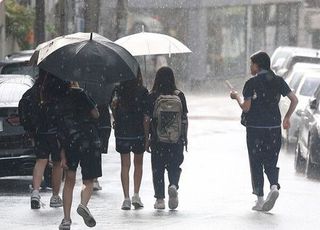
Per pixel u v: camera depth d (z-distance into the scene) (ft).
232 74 315.78
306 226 72.08
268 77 79.97
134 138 81.46
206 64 309.83
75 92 69.36
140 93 81.35
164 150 80.64
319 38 336.49
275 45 329.31
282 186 97.45
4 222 73.87
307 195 90.12
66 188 69.00
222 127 179.32
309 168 106.32
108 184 98.63
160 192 81.41
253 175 80.28
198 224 72.74
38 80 77.71
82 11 261.03
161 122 80.28
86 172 68.64
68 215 69.00
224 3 313.94
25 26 231.50
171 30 308.40
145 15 306.55
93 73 69.87
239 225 72.23
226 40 315.17
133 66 71.67
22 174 93.45
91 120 69.36
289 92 80.38
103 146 91.09
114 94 82.17
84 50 70.18
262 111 79.82
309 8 335.47
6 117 92.22
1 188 98.02
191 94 297.33
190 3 307.58
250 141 80.23
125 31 260.01
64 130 68.80
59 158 81.00
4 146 92.12
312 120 107.86
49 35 254.06
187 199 87.20
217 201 85.81
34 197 80.69
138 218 76.18
